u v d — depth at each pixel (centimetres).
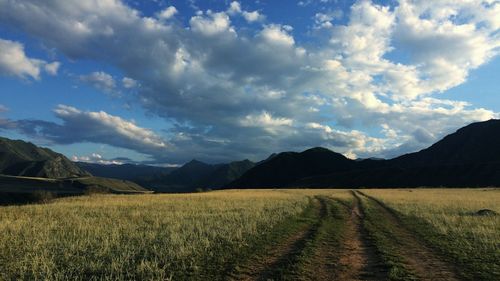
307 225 2370
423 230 2161
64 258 1397
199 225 2189
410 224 2425
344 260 1430
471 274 1245
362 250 1622
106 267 1281
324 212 3234
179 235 1822
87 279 1169
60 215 2794
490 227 2250
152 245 1652
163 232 1944
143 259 1361
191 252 1500
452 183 14562
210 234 1892
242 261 1394
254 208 3341
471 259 1443
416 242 1802
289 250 1597
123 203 3959
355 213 3173
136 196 5459
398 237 1939
